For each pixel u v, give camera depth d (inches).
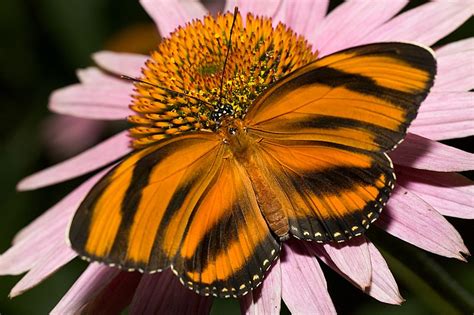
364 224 15.7
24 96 21.7
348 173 15.8
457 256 16.1
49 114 21.7
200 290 15.7
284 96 15.9
